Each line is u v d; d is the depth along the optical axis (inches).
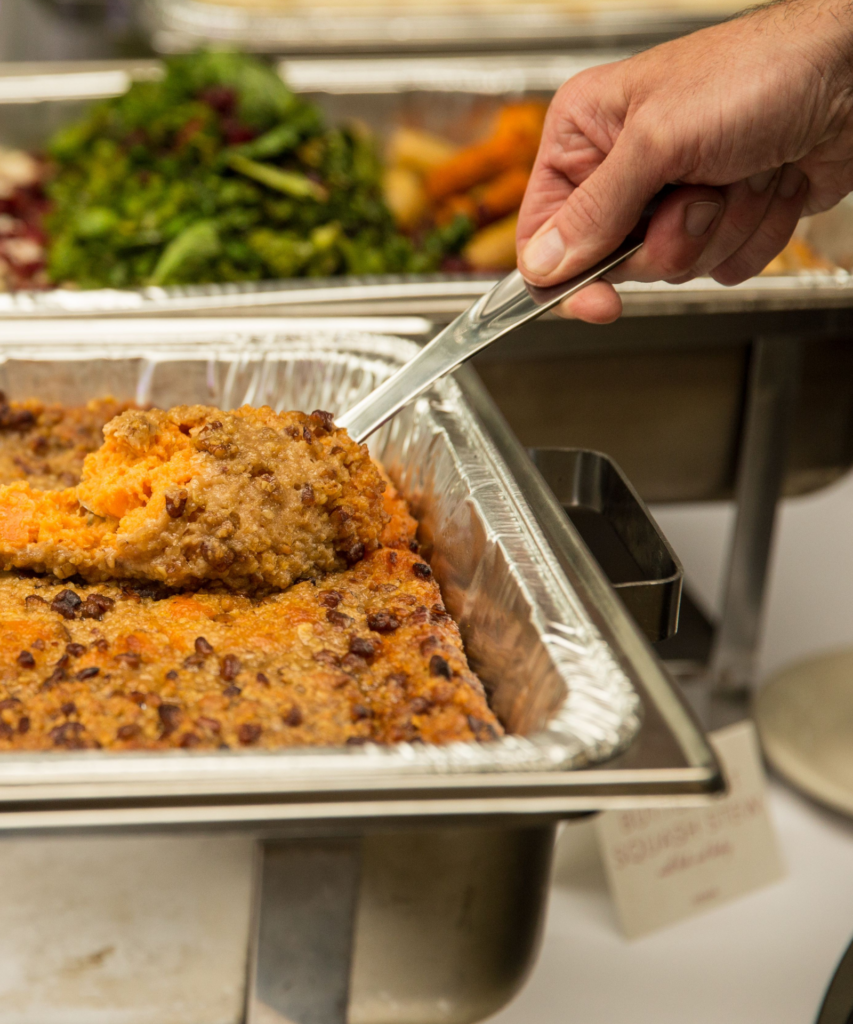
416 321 31.5
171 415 26.4
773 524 39.7
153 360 30.0
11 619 24.8
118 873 21.9
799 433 40.2
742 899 33.1
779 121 26.2
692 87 26.1
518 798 21.0
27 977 22.4
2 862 21.6
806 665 39.9
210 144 42.6
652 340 36.5
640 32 58.9
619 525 26.2
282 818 20.7
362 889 22.5
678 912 32.5
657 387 37.9
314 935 22.1
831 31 26.1
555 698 22.5
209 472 25.5
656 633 24.7
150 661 24.1
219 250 40.0
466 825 21.0
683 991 30.8
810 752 36.6
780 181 28.9
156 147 43.9
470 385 28.8
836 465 41.2
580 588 24.0
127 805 20.6
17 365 29.7
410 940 22.9
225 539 25.2
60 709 23.2
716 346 37.6
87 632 24.8
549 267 26.5
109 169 44.0
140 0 59.1
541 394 37.2
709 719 40.8
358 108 52.9
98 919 22.1
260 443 26.0
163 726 23.0
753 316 36.8
